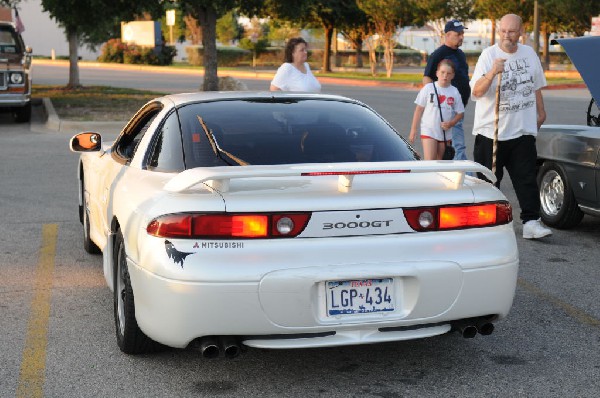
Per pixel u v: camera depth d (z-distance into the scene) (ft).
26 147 47.06
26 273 21.84
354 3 148.56
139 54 172.76
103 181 19.10
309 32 232.12
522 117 25.36
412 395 14.03
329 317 13.28
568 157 26.18
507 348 16.37
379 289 13.44
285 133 15.71
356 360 15.65
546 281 21.36
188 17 206.90
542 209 28.07
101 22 74.95
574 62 23.22
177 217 13.03
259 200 13.06
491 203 14.10
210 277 12.81
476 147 26.11
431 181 14.29
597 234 26.99
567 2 123.85
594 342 16.75
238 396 13.99
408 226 13.52
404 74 153.17
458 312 13.79
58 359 15.69
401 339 13.71
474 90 25.12
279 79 28.27
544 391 14.20
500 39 25.17
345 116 16.55
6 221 28.17
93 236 21.77
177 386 14.42
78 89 91.91
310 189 13.44
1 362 15.52
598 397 13.94
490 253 13.91
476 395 14.02
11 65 58.39
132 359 15.65
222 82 77.82
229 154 15.01
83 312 18.57
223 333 13.04
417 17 139.54
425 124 27.55
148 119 18.03
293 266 12.97
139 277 13.70
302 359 15.70
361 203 13.29
